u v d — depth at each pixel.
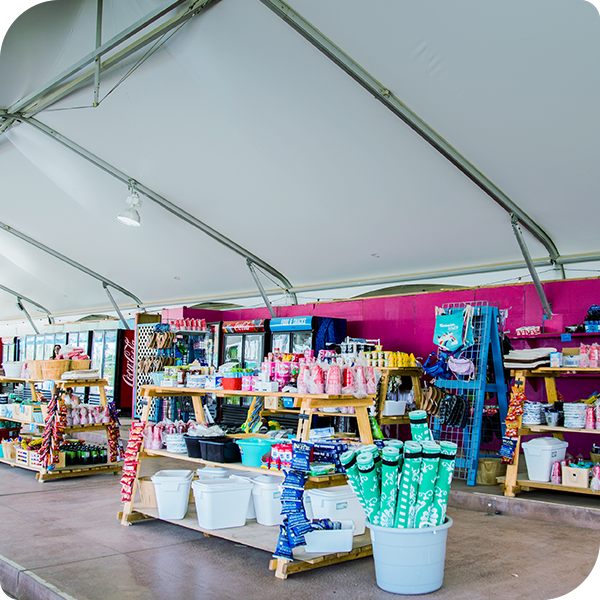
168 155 8.06
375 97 5.76
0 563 3.78
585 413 5.41
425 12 4.69
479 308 6.52
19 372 8.64
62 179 9.81
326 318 9.39
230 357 10.82
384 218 7.95
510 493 5.43
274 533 4.08
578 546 4.24
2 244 13.97
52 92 7.51
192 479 5.00
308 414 3.90
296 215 8.60
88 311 17.16
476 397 6.37
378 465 3.48
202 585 3.37
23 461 7.36
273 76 6.04
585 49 4.54
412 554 3.22
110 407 7.38
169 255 11.50
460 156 6.18
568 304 7.47
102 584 3.36
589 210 6.54
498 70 4.99
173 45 6.20
